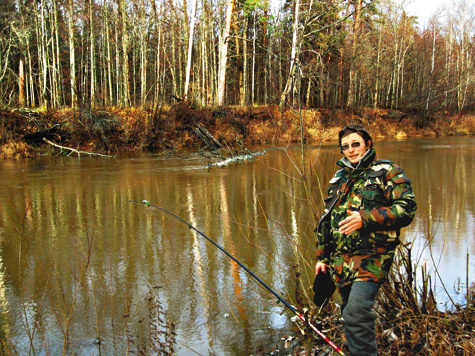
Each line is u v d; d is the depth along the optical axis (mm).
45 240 5570
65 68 34438
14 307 3566
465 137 28234
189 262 4555
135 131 20625
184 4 31344
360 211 2197
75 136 19391
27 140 18500
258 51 38250
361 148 2371
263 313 3291
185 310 3402
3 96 21891
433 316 2680
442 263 4227
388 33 38938
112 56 36781
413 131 30141
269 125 21219
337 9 23094
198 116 22094
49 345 2941
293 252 4738
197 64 35250
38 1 27359
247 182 9727
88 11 27109
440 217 6074
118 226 6191
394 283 2912
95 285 3990
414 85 37812
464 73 39094
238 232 5660
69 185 9969
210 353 2756
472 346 2430
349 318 2164
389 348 2561
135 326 3168
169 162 14750
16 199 8391
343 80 34562
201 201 7770
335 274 2381
